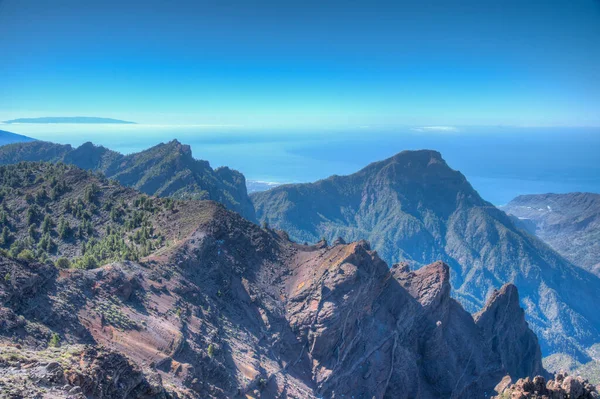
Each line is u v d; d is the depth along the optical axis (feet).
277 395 291.38
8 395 111.65
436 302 443.32
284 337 356.18
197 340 271.90
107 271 274.16
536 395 245.04
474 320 495.00
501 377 446.60
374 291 407.44
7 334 175.63
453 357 433.48
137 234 417.08
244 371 284.41
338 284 377.30
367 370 367.86
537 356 532.73
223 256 392.47
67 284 238.89
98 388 140.67
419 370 419.74
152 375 188.75
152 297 286.46
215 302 341.41
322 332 352.69
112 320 234.58
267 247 437.58
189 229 411.54
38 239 432.25
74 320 213.87
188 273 346.33
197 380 227.20
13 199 508.53
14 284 206.28
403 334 414.00
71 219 467.93
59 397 120.06
